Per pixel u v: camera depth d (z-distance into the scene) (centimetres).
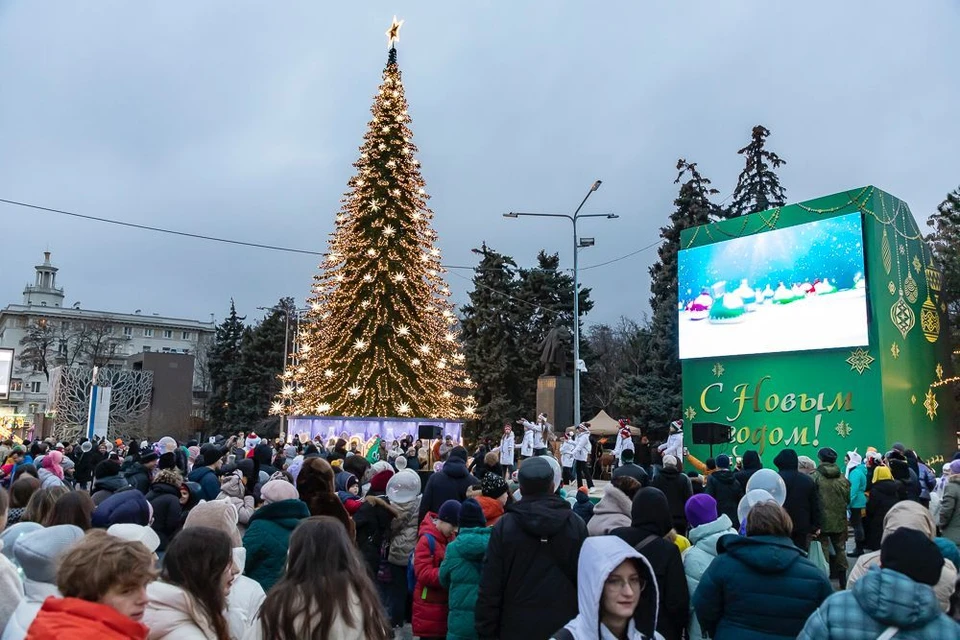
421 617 634
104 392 4325
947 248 3216
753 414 2725
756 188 4162
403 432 3114
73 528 424
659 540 509
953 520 984
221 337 7462
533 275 5250
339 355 3244
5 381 5231
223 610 375
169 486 822
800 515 935
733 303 2797
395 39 3550
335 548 360
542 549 476
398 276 3192
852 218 2497
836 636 321
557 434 3200
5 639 360
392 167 3325
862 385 2448
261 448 1146
